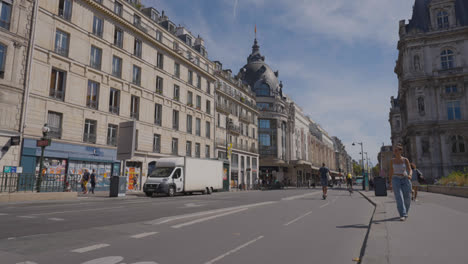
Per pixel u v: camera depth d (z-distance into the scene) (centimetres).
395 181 725
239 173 4938
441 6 4466
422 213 830
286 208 1178
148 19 3181
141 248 520
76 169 2367
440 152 4203
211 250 510
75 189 2239
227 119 4725
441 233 547
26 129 2070
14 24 2056
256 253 492
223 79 4747
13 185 1642
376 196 1792
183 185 2223
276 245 547
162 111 3269
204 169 2472
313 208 1176
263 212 1043
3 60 2000
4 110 1970
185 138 3597
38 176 1755
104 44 2661
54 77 2294
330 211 1068
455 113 4225
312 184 6181
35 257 459
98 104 2578
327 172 1678
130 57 2916
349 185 2234
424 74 4381
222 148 4462
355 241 575
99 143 2559
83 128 2436
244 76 6856
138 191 2856
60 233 647
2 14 2014
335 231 678
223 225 764
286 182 6291
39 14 2198
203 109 4034
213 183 2578
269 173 6334
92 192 2217
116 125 2741
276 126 6369
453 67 4281
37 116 2138
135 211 1067
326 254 486
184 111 3619
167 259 454
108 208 1176
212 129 4241
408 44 4531
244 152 5094
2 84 1966
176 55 3500
